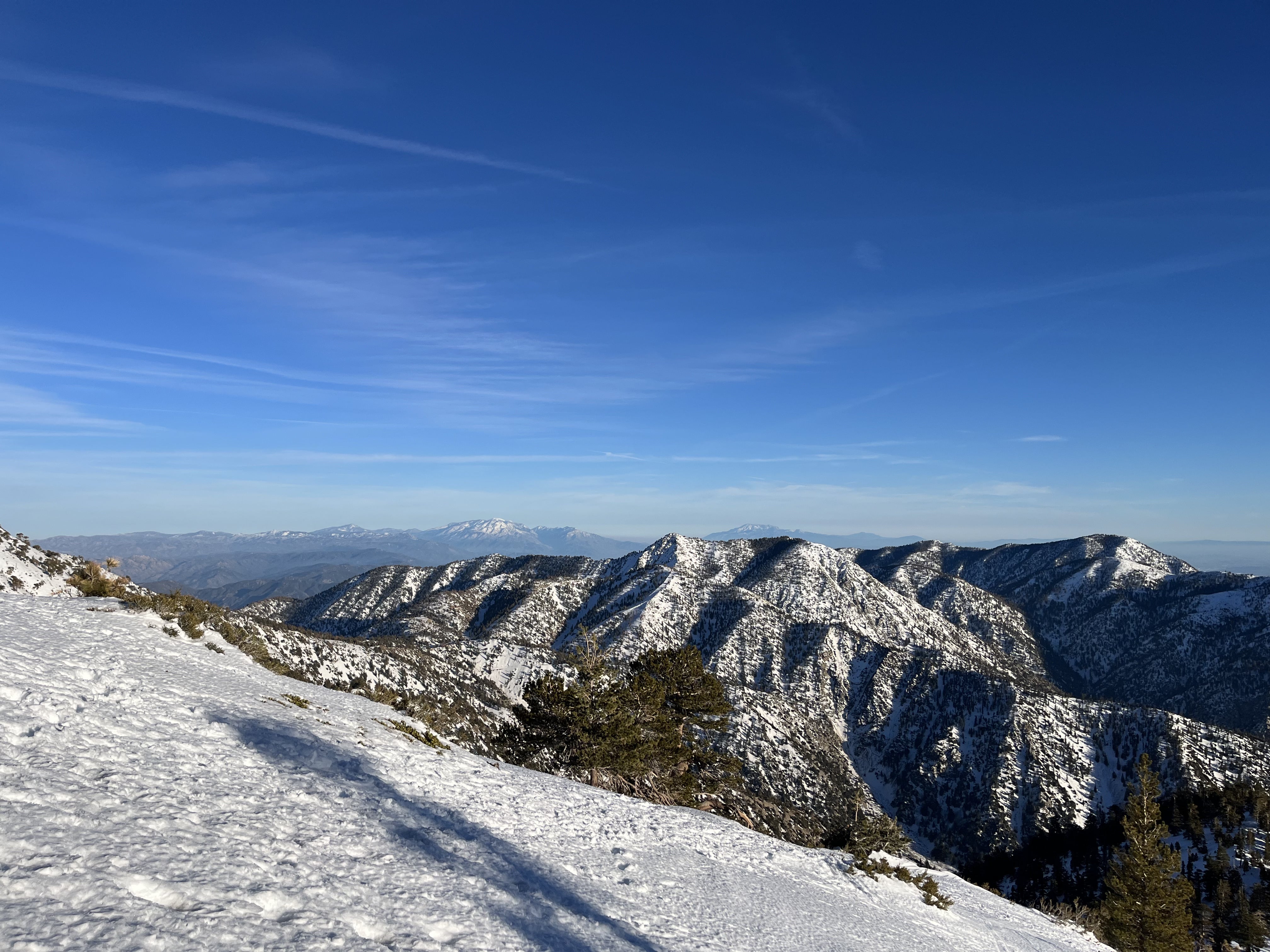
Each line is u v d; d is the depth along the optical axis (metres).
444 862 9.30
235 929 5.61
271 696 14.50
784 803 153.25
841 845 27.95
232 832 7.42
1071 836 146.25
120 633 14.27
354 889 7.36
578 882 11.12
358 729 14.98
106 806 6.80
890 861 27.56
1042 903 38.28
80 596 20.19
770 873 17.20
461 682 136.00
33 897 4.96
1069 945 26.30
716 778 40.78
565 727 30.36
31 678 9.27
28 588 19.38
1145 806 44.53
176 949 5.04
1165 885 41.75
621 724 30.08
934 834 178.38
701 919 11.73
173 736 9.58
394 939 6.69
